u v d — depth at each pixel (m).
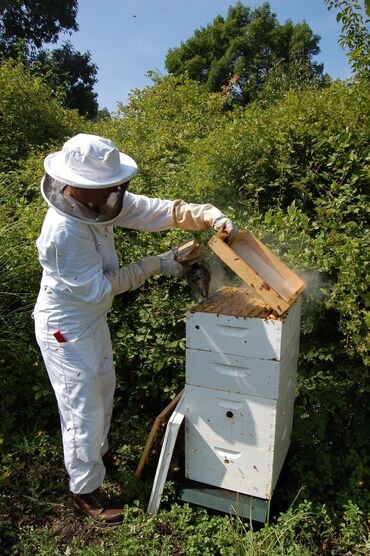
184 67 27.11
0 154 5.32
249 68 20.41
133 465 2.75
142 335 3.02
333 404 2.78
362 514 2.35
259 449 2.13
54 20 24.22
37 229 3.30
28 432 2.90
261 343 2.00
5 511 2.43
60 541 2.26
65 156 1.99
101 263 2.15
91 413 2.21
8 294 3.23
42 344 2.22
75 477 2.29
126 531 2.22
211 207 2.31
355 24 3.62
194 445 2.28
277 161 3.36
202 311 2.09
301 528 2.22
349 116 3.40
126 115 7.10
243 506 2.19
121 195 2.12
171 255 2.29
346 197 2.99
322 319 2.95
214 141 3.78
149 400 3.23
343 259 2.66
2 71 6.22
